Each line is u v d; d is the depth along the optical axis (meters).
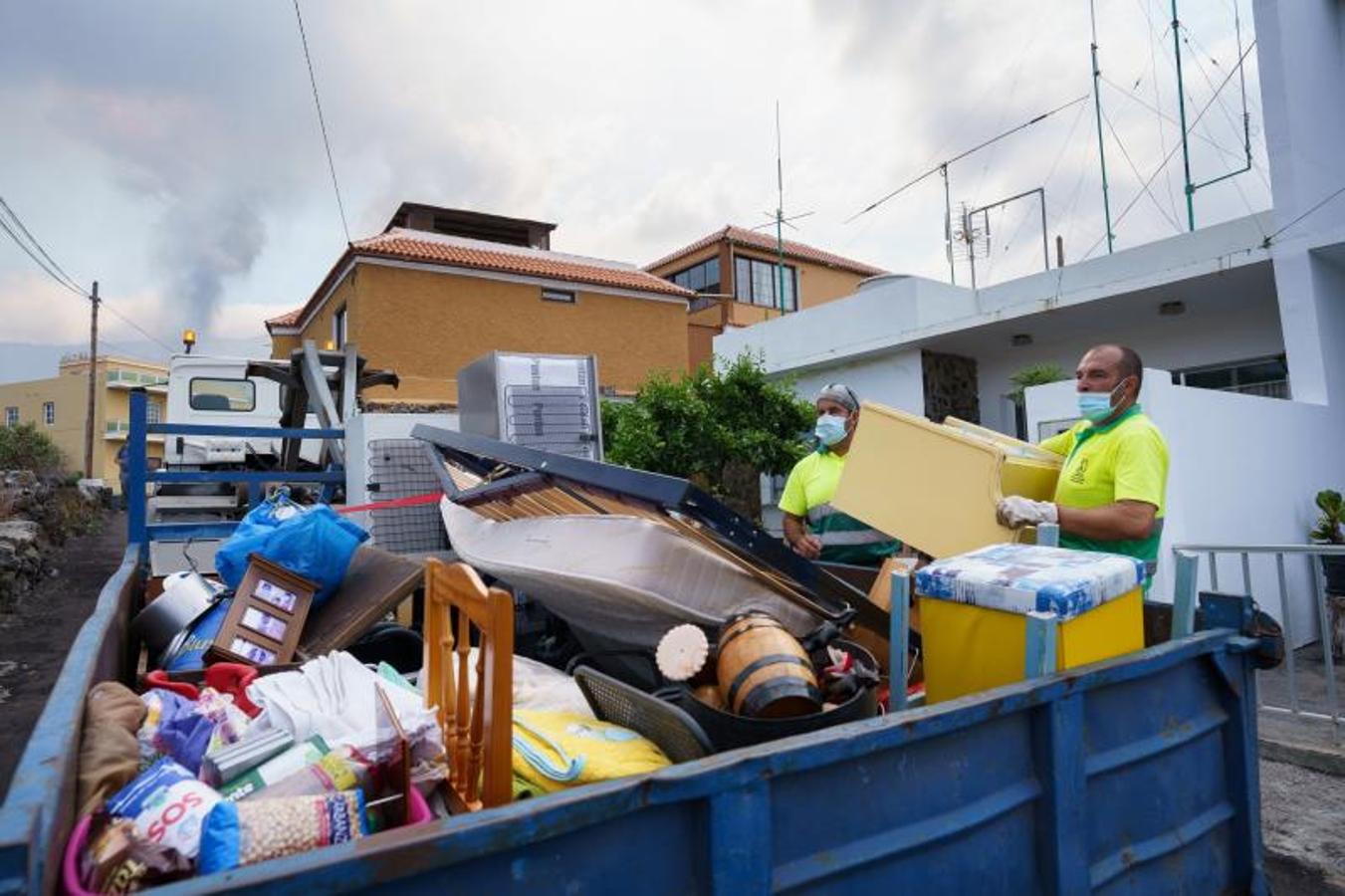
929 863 1.56
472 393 5.22
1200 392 6.46
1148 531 2.83
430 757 1.73
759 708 1.93
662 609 2.33
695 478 9.20
